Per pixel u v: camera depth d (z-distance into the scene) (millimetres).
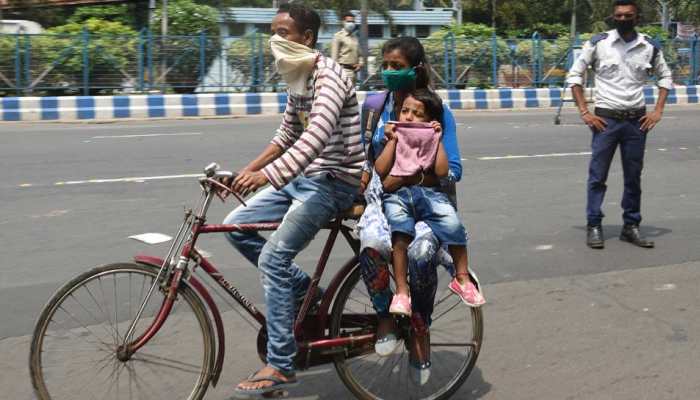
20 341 4566
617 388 4016
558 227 7359
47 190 8797
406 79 3510
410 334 3736
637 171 6613
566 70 21891
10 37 17016
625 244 6758
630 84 6422
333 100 3371
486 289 5598
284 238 3502
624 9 6301
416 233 3547
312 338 3688
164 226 7230
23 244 6633
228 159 11039
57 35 17359
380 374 3834
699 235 7066
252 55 18969
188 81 18531
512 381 4125
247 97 18234
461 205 8281
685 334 4727
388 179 3543
